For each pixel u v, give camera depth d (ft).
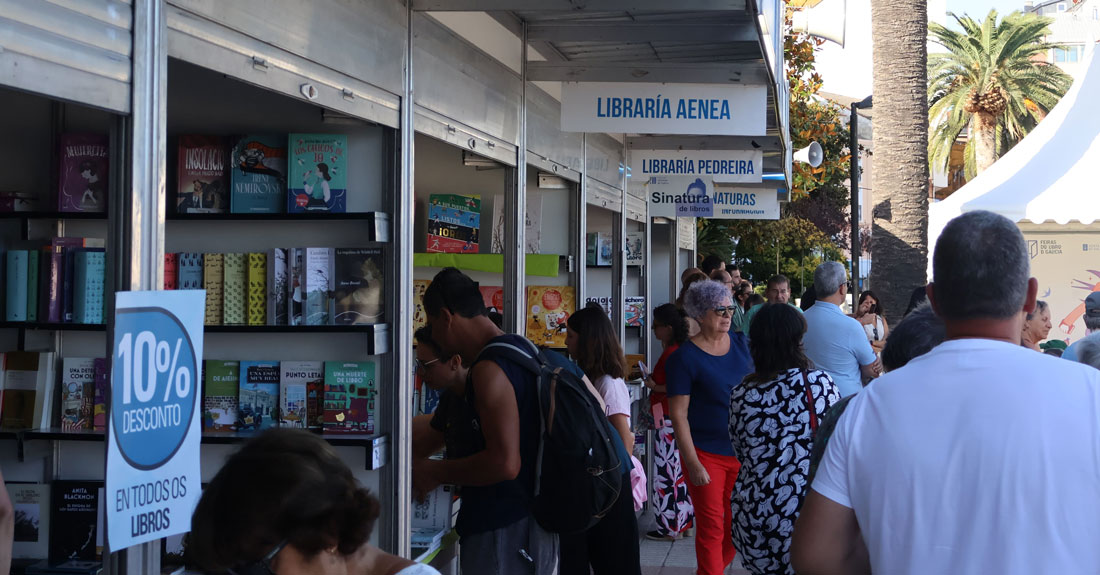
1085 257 41.24
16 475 12.89
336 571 5.59
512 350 12.30
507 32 18.58
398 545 13.52
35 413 12.69
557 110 22.72
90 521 12.62
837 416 7.92
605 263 30.86
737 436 13.83
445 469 12.42
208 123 14.15
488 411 12.00
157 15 9.02
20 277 12.34
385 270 13.69
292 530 5.31
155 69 8.99
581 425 12.14
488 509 12.51
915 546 6.89
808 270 98.94
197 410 9.18
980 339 7.23
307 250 13.51
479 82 17.22
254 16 10.53
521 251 19.98
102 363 12.85
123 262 8.68
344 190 13.80
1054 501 6.64
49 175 13.53
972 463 6.81
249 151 13.97
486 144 17.61
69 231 13.29
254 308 13.56
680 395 17.30
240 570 5.39
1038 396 6.82
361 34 12.82
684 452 17.11
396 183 13.78
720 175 30.30
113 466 8.19
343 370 13.62
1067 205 38.86
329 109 12.84
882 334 32.45
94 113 13.70
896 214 46.83
